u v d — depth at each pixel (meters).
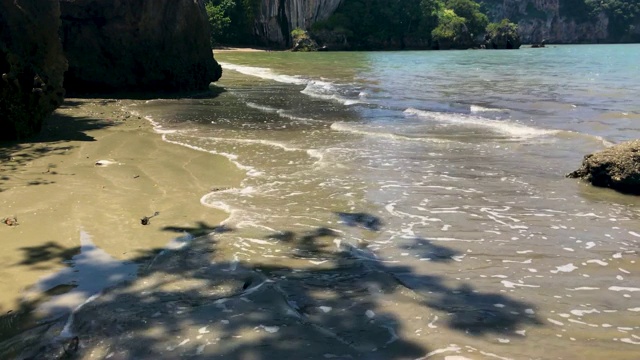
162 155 9.23
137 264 4.80
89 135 10.95
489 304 4.05
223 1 88.12
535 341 3.51
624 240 5.40
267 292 4.18
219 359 3.29
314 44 84.44
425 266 4.79
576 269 4.71
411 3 93.75
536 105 15.68
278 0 88.44
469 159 9.03
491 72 30.73
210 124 12.69
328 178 7.84
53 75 11.11
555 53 66.56
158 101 17.25
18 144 9.93
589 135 10.59
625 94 18.30
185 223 5.88
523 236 5.54
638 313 3.91
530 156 9.19
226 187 7.37
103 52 19.00
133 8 18.80
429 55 60.34
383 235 5.59
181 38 19.81
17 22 10.46
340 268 4.71
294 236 5.51
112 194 6.87
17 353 3.40
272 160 8.99
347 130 11.84
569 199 6.82
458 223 5.94
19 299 4.14
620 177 7.14
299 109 15.24
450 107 15.49
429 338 3.54
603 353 3.37
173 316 3.83
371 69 33.72
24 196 6.70
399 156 9.27
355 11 93.56
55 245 5.20
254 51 78.25
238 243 5.30
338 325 3.71
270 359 3.28
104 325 3.71
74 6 18.36
